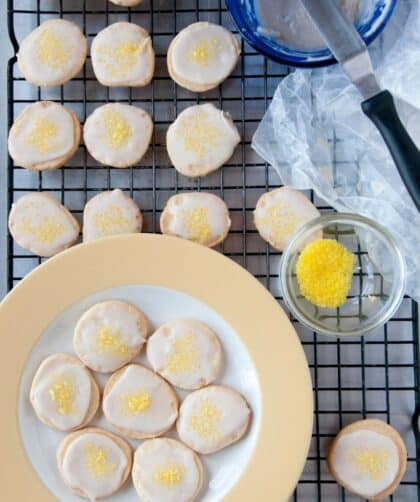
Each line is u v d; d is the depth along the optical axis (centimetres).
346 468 63
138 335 61
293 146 65
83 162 67
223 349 62
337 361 66
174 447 61
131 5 64
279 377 60
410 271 65
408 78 63
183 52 64
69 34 65
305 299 63
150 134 65
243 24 61
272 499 59
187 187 67
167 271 60
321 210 67
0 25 68
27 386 61
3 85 68
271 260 66
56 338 62
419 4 63
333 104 65
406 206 65
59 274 60
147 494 61
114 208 64
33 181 67
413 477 66
